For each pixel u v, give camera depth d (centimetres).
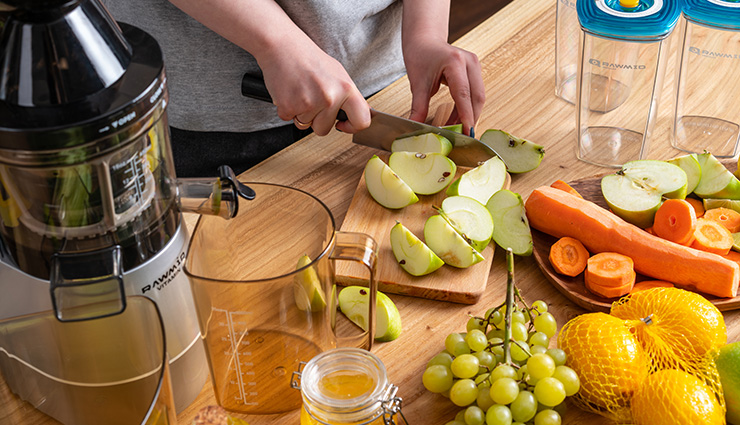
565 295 83
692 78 103
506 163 104
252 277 74
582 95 102
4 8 45
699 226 85
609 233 83
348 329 79
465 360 64
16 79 46
